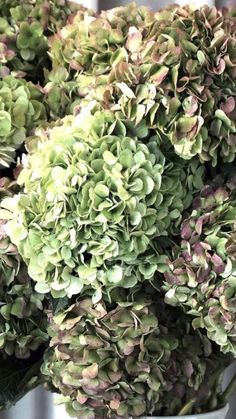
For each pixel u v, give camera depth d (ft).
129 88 2.22
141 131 2.26
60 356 2.23
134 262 2.20
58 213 2.12
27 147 2.36
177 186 2.28
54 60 2.58
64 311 2.24
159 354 2.30
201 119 2.19
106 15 2.52
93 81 2.39
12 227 2.20
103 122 2.24
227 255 2.16
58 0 2.79
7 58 2.56
